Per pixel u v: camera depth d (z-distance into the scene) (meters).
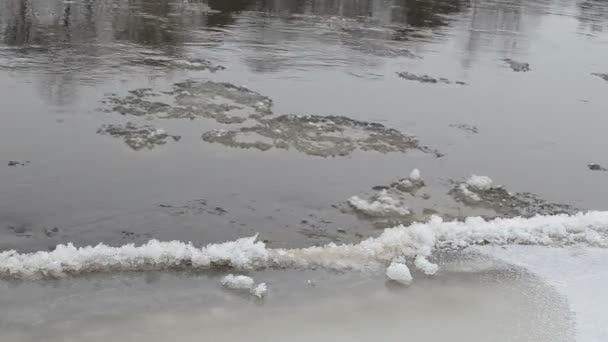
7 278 5.95
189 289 6.04
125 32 10.59
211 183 7.12
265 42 10.89
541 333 5.98
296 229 6.70
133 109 8.14
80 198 6.77
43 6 11.54
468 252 6.68
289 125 8.20
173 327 5.77
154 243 6.26
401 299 6.16
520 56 11.85
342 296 6.12
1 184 6.81
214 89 8.80
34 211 6.57
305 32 11.70
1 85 8.35
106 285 5.99
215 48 10.30
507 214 7.21
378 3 15.74
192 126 7.96
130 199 6.82
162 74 9.09
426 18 14.41
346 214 6.93
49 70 8.87
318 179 7.35
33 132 7.54
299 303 6.03
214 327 5.80
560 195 7.62
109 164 7.22
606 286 6.44
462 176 7.71
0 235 6.31
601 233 7.06
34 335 5.63
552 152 8.45
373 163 7.72
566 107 9.78
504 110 9.40
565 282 6.45
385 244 6.59
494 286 6.35
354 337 5.83
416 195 7.31
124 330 5.71
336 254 6.45
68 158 7.23
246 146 7.73
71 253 6.12
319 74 9.76
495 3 18.55
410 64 10.64
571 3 21.03
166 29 10.98
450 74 10.45
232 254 6.27
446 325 5.98
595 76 11.26
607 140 8.90
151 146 7.55
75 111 7.98
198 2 13.25
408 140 8.24
